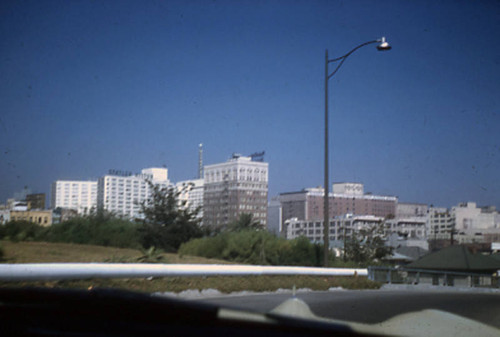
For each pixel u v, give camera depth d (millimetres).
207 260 21859
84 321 1754
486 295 16297
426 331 4781
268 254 25750
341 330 2223
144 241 24938
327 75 23828
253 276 16484
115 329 1727
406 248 95938
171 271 13039
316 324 2127
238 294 14344
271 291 15711
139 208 26156
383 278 24703
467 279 33188
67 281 10547
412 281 26453
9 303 1851
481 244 135125
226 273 15156
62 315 1780
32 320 1761
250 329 1899
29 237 22766
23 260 14023
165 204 25781
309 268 19438
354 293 16047
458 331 5066
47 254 16438
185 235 25578
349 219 190375
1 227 22406
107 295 1915
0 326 1734
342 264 28766
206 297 12906
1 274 8898
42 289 1969
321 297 13344
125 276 11742
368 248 39094
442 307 11289
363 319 8172
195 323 1835
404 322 5082
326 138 23453
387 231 40844
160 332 1725
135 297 1914
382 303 11734
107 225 25062
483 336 5258
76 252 18031
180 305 1884
